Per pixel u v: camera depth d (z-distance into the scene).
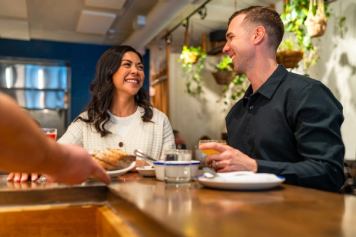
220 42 5.56
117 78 2.20
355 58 3.24
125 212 0.86
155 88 6.73
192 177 1.24
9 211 0.98
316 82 1.59
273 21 1.83
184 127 6.08
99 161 1.38
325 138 1.45
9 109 0.53
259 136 1.70
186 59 4.82
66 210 1.03
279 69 1.75
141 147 2.15
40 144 0.59
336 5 3.46
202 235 0.53
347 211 0.72
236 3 4.43
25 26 5.54
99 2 4.52
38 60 6.40
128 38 6.00
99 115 2.17
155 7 4.49
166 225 0.59
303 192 0.99
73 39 6.44
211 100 6.22
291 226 0.59
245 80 4.98
